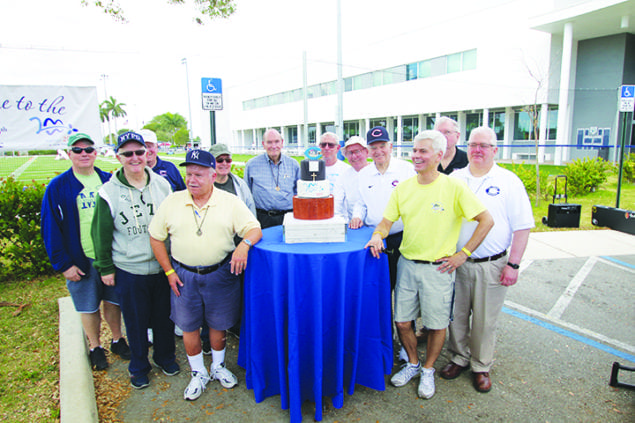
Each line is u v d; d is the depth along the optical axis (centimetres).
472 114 2425
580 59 2109
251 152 4775
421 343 376
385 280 297
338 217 304
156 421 275
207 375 311
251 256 283
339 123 1614
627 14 1720
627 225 776
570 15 1753
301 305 271
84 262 322
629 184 1381
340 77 1592
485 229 270
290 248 273
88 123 655
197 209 277
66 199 312
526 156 2192
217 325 298
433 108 2519
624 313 435
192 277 282
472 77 2270
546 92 1989
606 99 2027
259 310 285
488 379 305
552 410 280
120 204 292
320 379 269
